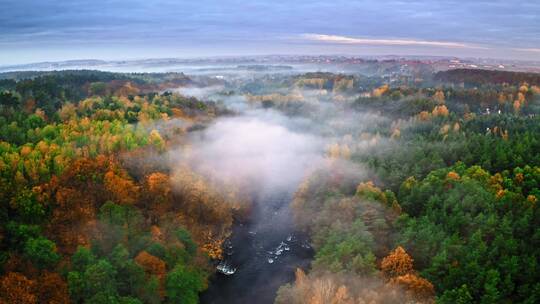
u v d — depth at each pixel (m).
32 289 64.56
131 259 77.44
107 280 70.06
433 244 80.12
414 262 79.69
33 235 80.81
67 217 87.88
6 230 80.81
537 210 86.06
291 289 78.06
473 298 70.19
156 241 88.50
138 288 74.31
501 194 92.50
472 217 87.75
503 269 72.56
